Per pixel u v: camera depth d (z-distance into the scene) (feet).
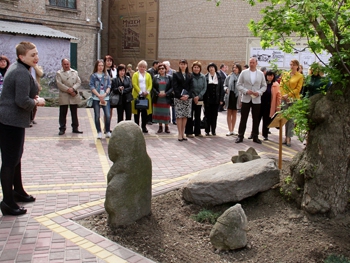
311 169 14.51
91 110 49.03
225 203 16.22
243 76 30.25
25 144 27.71
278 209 15.52
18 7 62.54
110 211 14.24
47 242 13.01
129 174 14.30
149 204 15.39
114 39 78.23
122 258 12.10
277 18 14.35
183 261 12.27
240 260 12.39
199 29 66.18
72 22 69.97
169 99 33.68
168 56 70.74
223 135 34.45
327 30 14.69
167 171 22.22
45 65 61.52
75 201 16.96
